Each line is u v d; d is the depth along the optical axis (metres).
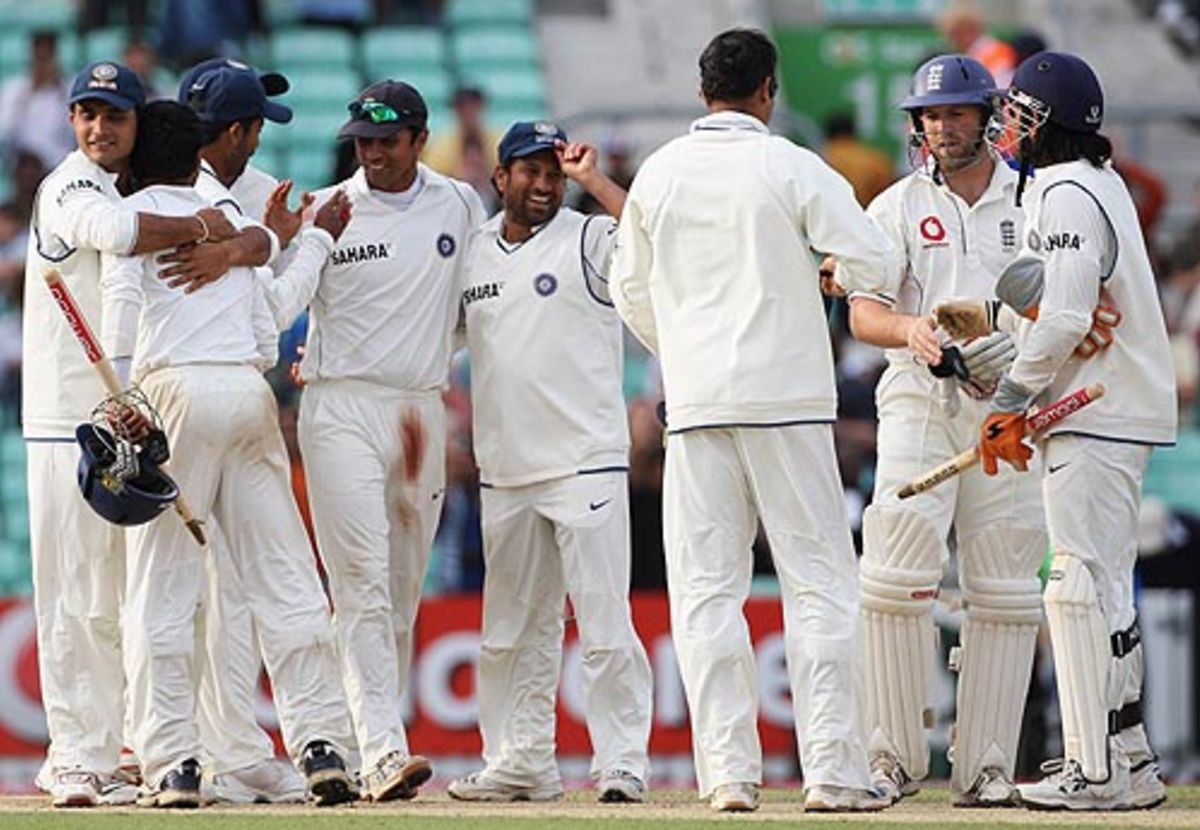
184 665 31.36
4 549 58.44
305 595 31.77
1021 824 27.88
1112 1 77.31
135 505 30.00
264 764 32.81
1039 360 29.75
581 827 27.80
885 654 31.83
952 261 31.64
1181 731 47.41
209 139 33.31
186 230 30.89
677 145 30.25
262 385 31.50
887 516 31.59
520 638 34.25
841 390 52.88
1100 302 30.47
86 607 32.28
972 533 31.83
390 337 33.34
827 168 29.86
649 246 30.41
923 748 32.25
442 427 33.97
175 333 31.11
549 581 34.28
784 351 29.66
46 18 72.81
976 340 30.12
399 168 33.34
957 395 31.00
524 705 34.28
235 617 32.41
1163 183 67.00
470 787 34.34
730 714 29.86
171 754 31.22
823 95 73.31
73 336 31.86
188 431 31.08
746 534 30.23
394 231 33.47
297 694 31.66
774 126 64.62
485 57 72.94
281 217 32.41
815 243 29.66
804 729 29.81
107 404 30.12
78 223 30.58
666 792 36.72
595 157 33.16
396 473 33.56
